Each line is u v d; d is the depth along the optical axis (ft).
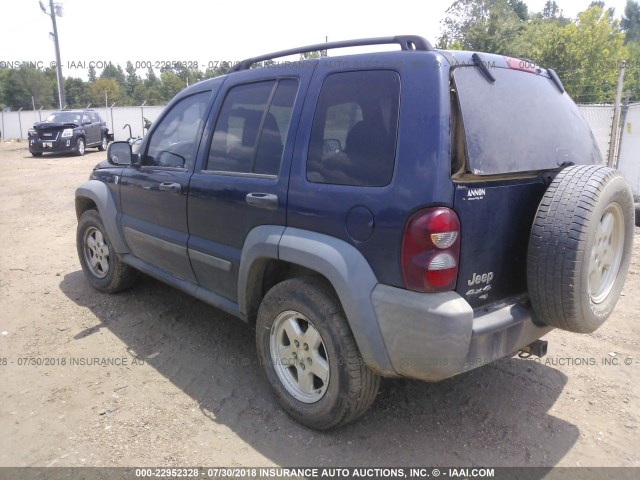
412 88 8.38
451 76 8.32
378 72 8.95
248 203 10.55
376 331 8.55
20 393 11.44
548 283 8.48
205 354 13.21
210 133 12.16
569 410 10.92
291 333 10.21
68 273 19.30
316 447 9.73
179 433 10.11
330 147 9.37
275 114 10.64
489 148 8.43
